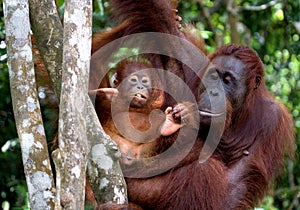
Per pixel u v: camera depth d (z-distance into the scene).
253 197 7.39
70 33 4.93
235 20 12.23
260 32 12.98
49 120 8.38
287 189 12.01
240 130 7.44
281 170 7.64
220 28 13.18
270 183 7.59
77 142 4.68
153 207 7.15
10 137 10.05
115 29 8.23
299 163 12.30
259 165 7.37
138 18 8.05
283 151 7.59
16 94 5.32
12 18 5.37
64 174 4.61
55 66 5.59
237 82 7.20
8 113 9.95
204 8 12.45
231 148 7.45
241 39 12.99
